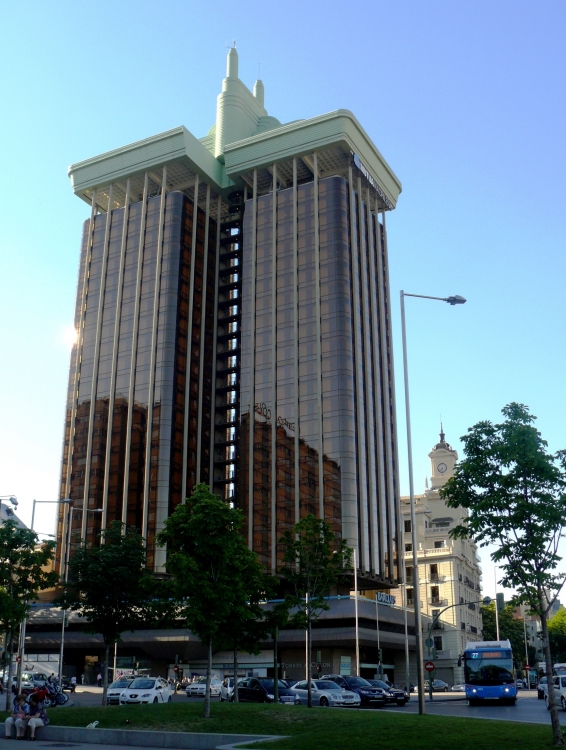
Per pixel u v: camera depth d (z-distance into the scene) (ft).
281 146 410.72
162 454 372.17
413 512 107.24
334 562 132.98
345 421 345.10
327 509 333.62
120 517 371.35
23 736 96.53
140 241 422.41
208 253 430.20
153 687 155.74
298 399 360.07
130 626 140.46
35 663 336.08
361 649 322.14
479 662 167.12
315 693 157.79
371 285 400.88
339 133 393.70
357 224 398.42
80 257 441.68
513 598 79.15
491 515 78.79
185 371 395.55
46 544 133.39
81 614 140.05
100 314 420.77
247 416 371.76
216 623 102.01
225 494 392.68
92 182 445.37
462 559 400.67
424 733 79.92
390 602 349.82
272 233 400.26
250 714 98.53
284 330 377.30
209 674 100.37
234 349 415.44
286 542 136.87
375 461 363.35
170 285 402.72
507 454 78.54
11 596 124.57
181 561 98.58
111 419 394.11
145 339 400.26
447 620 373.20
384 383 392.47
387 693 166.09
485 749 69.15
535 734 76.43
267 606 309.22
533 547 76.69
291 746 76.28
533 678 442.09
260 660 305.94
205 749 84.07
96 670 344.28
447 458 447.01
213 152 457.27
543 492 78.79
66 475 394.93
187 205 422.00
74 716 102.94
